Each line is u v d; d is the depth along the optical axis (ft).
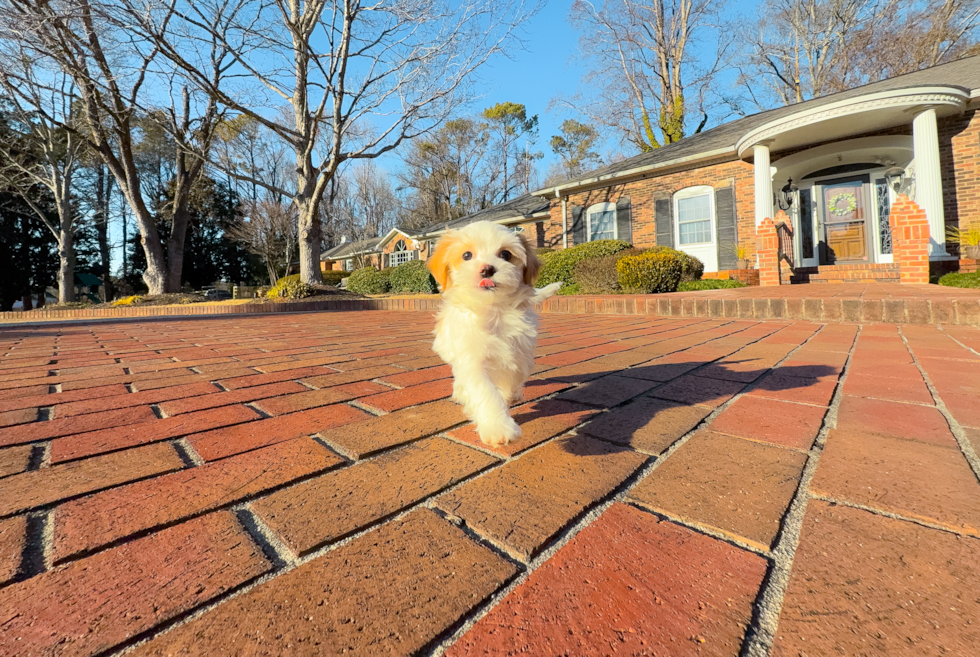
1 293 99.71
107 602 2.71
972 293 17.85
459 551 3.22
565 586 2.86
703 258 46.57
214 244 128.57
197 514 3.71
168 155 100.78
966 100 31.09
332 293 49.42
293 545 3.29
